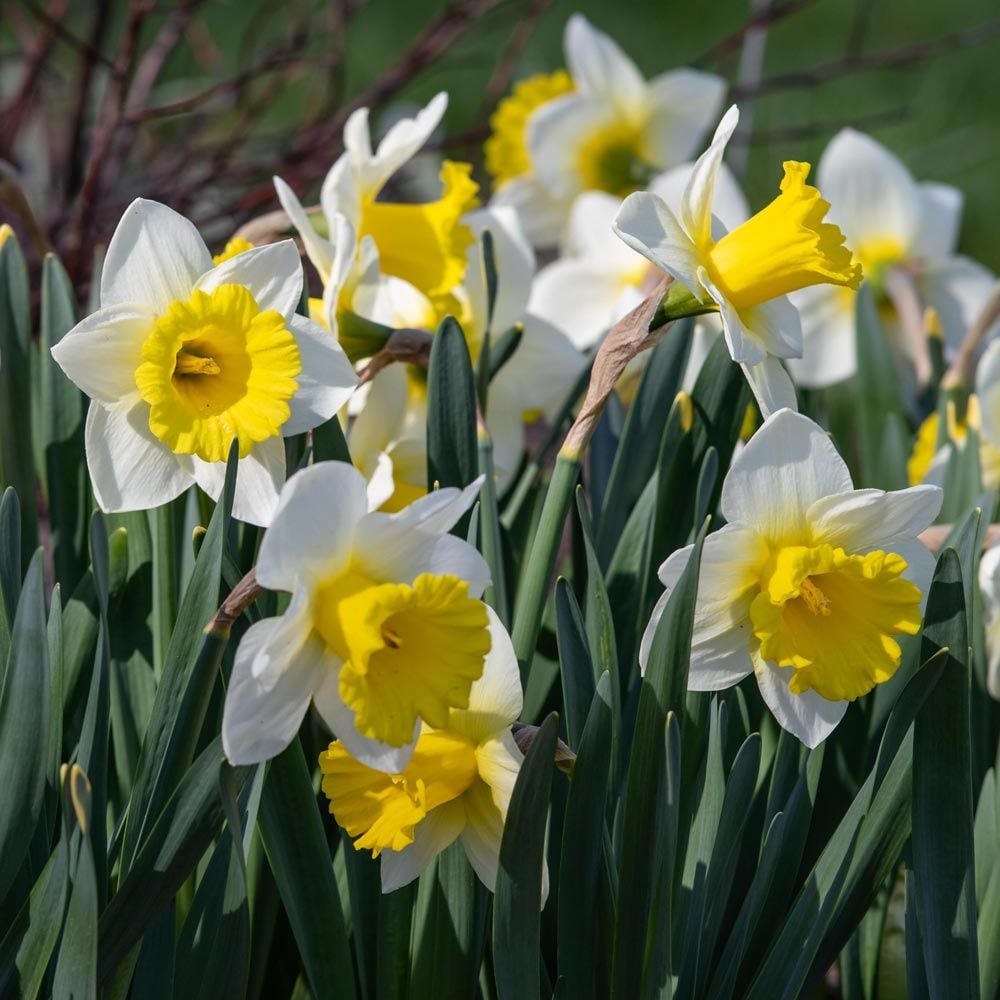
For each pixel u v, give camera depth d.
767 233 1.46
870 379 1.79
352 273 1.56
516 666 1.43
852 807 1.47
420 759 1.44
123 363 1.45
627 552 1.56
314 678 1.40
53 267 1.57
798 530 1.44
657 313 1.47
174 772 1.43
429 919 1.48
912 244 2.11
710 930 1.49
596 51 2.37
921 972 1.49
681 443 1.55
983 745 1.58
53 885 1.42
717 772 1.49
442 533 1.41
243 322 1.44
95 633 1.51
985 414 1.69
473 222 1.69
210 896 1.46
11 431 1.56
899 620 1.45
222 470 1.46
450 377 1.53
